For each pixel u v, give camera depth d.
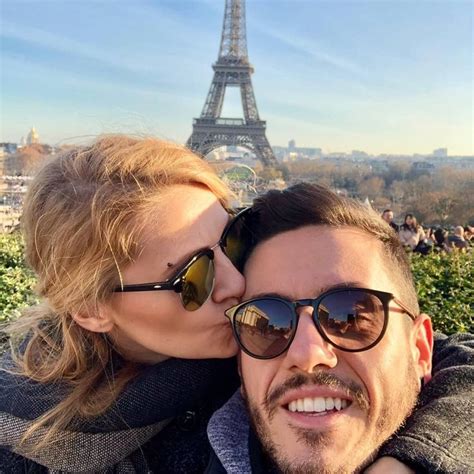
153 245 0.49
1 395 0.54
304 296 0.48
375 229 0.51
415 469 0.43
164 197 0.50
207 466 0.52
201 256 0.50
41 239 0.51
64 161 0.53
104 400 0.51
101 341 0.53
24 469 0.57
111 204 0.48
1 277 1.90
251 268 0.52
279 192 0.55
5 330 0.62
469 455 0.43
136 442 0.53
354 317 0.46
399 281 0.50
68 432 0.51
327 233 0.49
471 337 0.69
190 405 0.54
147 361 0.56
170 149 0.54
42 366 0.53
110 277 0.49
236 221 0.54
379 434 0.46
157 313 0.50
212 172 0.55
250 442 0.50
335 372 0.45
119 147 0.53
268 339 0.47
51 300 0.52
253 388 0.48
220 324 0.52
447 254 2.51
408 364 0.49
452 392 0.51
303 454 0.44
